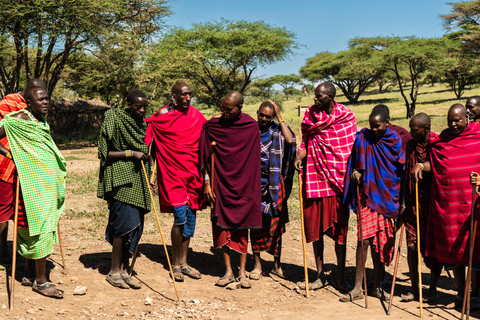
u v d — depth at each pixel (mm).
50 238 4379
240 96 5102
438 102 48281
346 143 5148
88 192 9805
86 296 4555
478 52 38844
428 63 34906
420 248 4883
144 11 25250
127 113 4902
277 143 5395
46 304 4227
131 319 4117
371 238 4949
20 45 21281
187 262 5887
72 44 23609
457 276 4812
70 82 36656
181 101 5191
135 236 5031
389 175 4855
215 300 4809
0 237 4988
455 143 4582
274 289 5270
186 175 5223
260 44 31422
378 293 5000
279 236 5645
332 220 5145
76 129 29781
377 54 42969
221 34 31312
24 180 4242
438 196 4672
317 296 5078
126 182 4801
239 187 5156
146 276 5273
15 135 4242
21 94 5141
